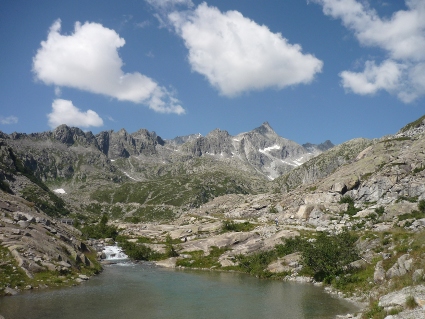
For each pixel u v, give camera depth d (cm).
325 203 11950
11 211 8231
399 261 5347
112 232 14175
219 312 5044
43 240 7025
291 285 7062
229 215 15388
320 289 6612
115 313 4872
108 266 9506
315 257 7238
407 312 3741
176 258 10094
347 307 5222
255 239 10281
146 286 6869
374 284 5728
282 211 13325
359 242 7775
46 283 5878
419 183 10744
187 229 12900
